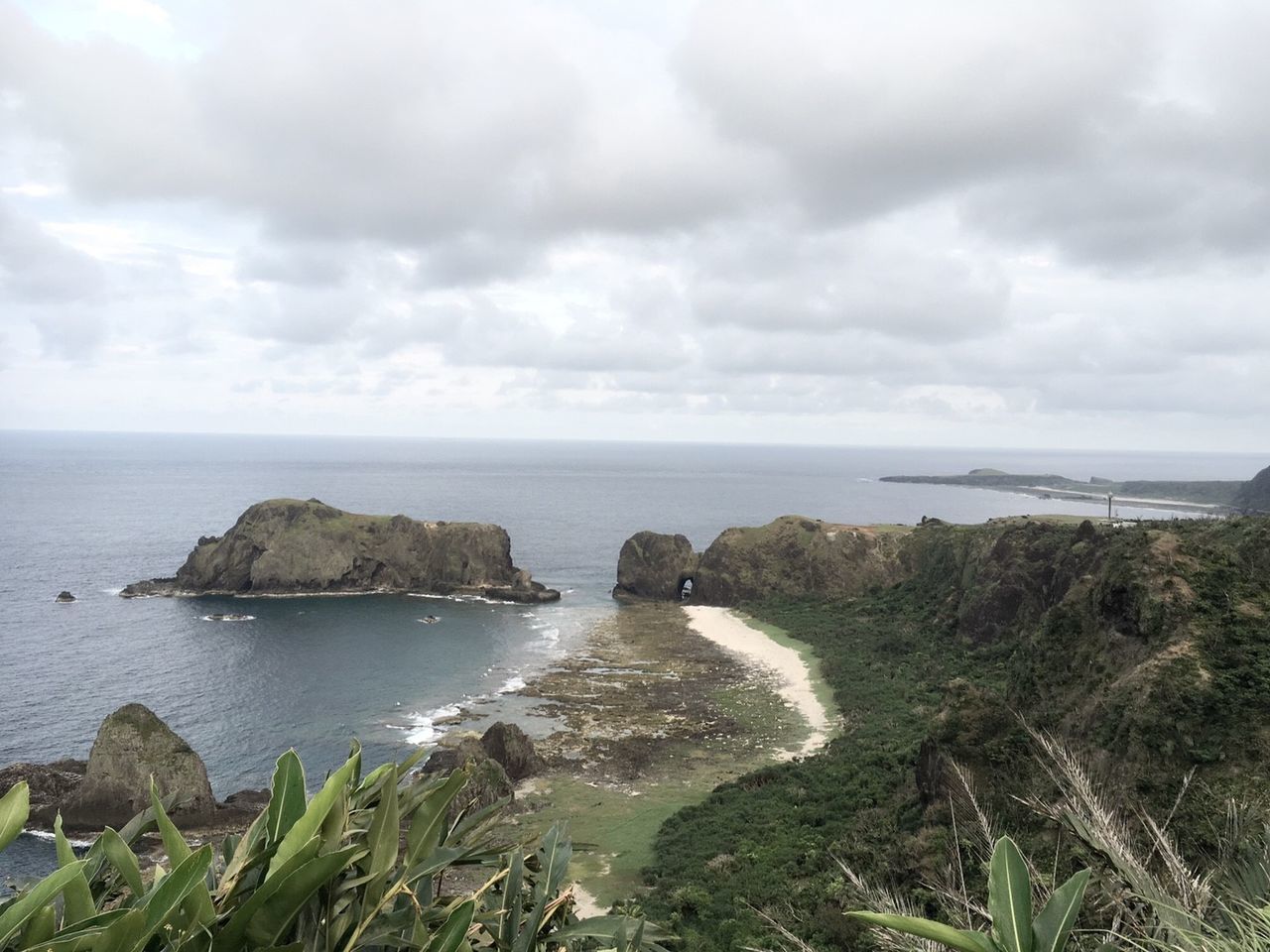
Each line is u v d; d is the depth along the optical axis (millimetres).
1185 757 28516
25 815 3188
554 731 61406
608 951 3926
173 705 66875
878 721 59781
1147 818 5895
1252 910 4129
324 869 2895
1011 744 32781
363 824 3590
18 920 2709
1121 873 5023
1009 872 3586
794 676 76688
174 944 2717
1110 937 4750
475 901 3256
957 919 5570
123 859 3150
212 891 3164
